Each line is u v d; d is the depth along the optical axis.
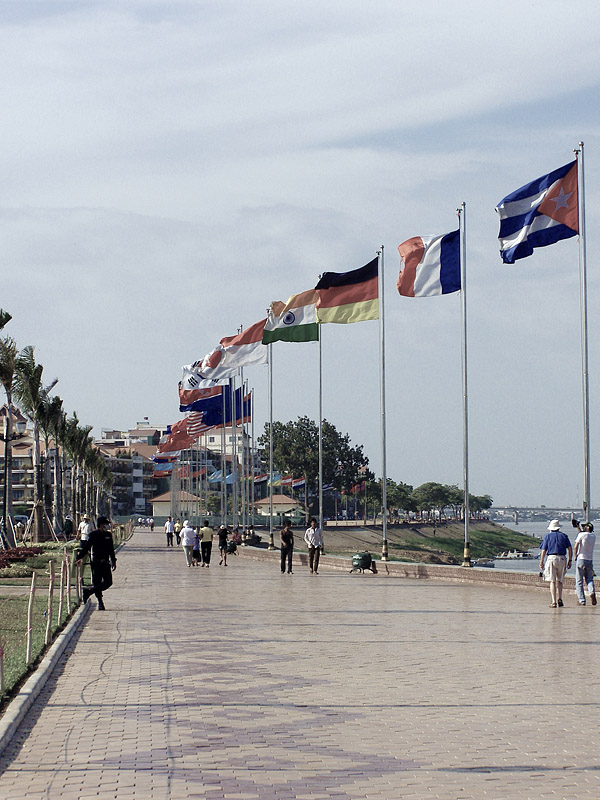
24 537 56.34
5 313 42.31
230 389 66.88
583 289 26.61
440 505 181.12
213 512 146.62
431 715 10.34
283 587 29.38
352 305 38.12
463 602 23.53
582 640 16.36
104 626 18.73
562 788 7.58
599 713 10.44
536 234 27.20
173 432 80.12
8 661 13.16
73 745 9.03
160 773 8.05
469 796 7.38
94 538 22.34
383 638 16.67
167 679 12.59
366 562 36.69
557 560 21.94
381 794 7.44
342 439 134.12
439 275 32.28
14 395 54.81
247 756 8.60
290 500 135.75
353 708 10.71
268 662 14.02
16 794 7.47
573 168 27.16
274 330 43.41
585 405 26.20
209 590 28.31
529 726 9.80
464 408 32.06
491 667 13.53
